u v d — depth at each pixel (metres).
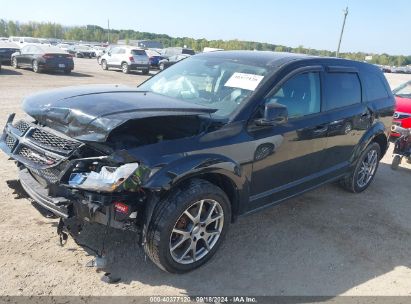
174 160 3.10
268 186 4.04
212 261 3.67
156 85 4.55
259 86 3.86
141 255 3.62
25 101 3.61
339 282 3.55
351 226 4.67
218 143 3.40
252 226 4.42
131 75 24.36
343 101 4.88
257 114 3.73
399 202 5.57
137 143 3.17
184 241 3.38
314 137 4.37
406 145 6.97
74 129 3.05
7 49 22.12
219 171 3.39
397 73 58.53
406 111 8.53
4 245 3.58
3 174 5.22
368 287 3.52
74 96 3.40
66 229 3.29
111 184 2.84
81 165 3.02
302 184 4.47
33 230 3.87
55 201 3.07
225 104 3.81
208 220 3.46
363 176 5.71
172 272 3.36
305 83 4.29
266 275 3.54
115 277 3.27
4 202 4.40
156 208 3.15
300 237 4.28
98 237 3.82
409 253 4.19
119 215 3.03
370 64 5.70
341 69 4.88
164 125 3.33
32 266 3.33
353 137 5.12
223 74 4.21
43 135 3.37
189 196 3.20
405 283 3.63
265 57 4.42
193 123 3.43
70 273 3.29
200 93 4.09
